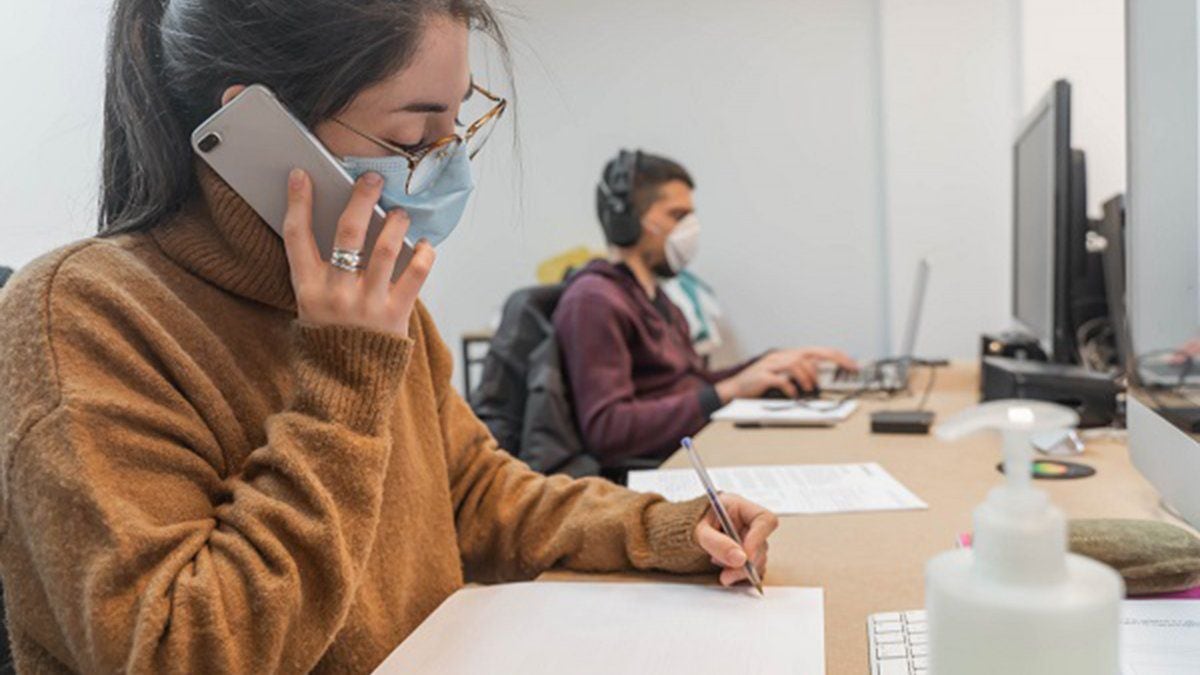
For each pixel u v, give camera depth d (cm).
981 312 307
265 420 73
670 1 329
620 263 220
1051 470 113
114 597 58
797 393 203
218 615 59
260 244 75
